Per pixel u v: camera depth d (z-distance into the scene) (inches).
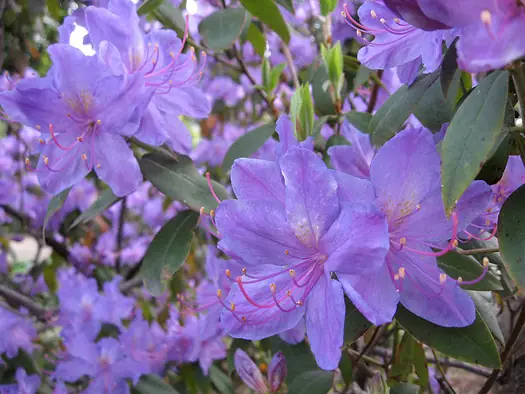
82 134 7.4
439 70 6.7
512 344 7.3
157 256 8.3
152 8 9.9
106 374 11.2
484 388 8.2
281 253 5.3
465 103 4.8
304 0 15.3
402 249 5.2
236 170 5.4
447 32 5.6
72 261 17.7
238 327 5.4
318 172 4.9
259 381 8.2
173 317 12.6
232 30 10.5
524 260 4.9
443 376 8.8
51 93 7.1
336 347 4.7
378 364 10.7
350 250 4.7
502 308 9.0
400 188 5.1
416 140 5.0
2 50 13.4
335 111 9.7
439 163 5.0
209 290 10.5
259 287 5.5
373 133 7.1
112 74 7.2
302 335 7.5
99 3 9.5
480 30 4.0
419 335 5.6
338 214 4.9
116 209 19.9
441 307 5.2
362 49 6.4
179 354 12.1
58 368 11.2
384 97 12.0
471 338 5.5
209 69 19.3
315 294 5.1
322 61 10.7
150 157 8.4
